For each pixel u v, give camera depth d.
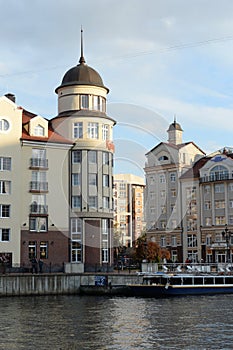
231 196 104.31
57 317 40.19
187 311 44.19
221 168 105.62
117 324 36.84
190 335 32.56
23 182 71.75
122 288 59.03
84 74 78.12
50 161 73.31
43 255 71.44
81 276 59.84
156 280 60.69
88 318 39.69
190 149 111.69
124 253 78.56
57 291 58.41
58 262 71.88
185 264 67.62
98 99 78.50
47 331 33.91
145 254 81.50
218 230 104.81
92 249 72.19
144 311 44.09
